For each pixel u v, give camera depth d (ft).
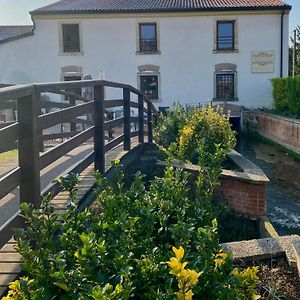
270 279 9.85
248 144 52.80
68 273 6.61
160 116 31.48
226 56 70.64
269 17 69.77
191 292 5.94
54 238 9.03
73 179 9.61
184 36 70.79
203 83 71.15
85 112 14.88
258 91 70.90
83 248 6.88
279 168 35.65
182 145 22.20
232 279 6.98
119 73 71.56
